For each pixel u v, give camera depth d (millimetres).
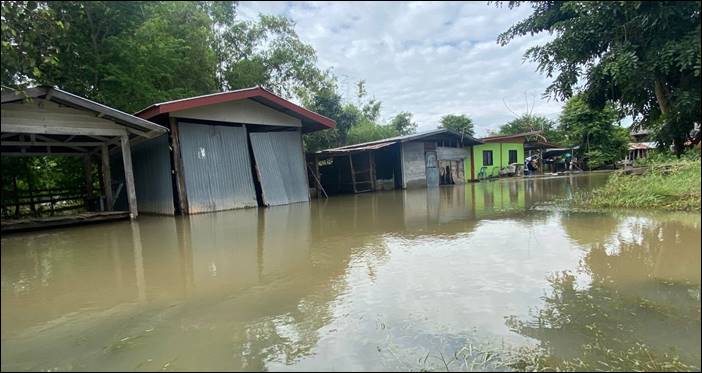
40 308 3295
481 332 2598
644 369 2162
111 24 13625
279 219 8234
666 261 3803
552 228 5621
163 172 10211
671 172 7586
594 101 9352
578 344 2428
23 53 6488
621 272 3584
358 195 14781
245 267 4324
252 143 11453
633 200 6891
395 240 5422
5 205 9609
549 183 15070
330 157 18094
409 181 17031
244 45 21781
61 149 11086
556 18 8742
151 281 3928
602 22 7398
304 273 4000
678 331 2523
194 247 5500
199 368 2301
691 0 6418
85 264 4703
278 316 2971
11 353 2549
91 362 2414
